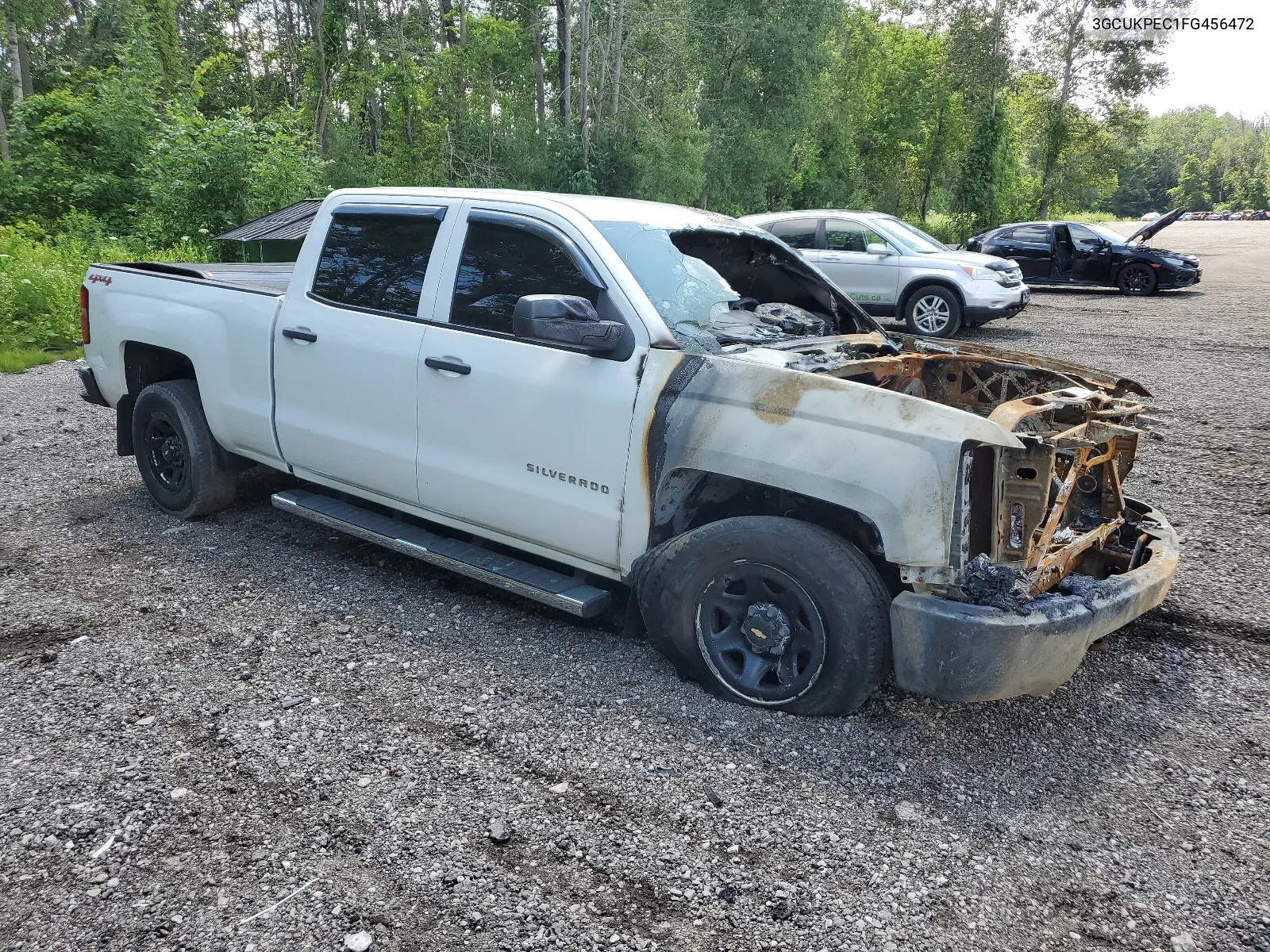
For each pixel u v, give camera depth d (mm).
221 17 47281
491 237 3980
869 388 3170
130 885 2549
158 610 4293
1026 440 3010
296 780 3033
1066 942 2418
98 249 17969
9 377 10000
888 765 3182
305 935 2379
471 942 2369
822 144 46188
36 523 5430
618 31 32594
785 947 2377
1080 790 3082
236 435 4973
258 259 14055
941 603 3045
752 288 4676
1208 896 2596
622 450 3527
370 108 37094
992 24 44500
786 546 3223
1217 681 3838
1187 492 6289
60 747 3193
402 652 3928
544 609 4371
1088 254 19875
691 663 3600
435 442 4082
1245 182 145250
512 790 3002
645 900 2537
